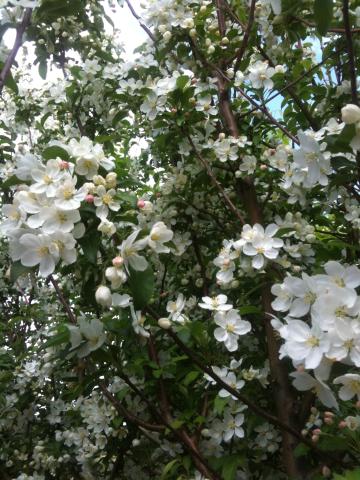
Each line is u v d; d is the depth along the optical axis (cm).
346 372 142
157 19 280
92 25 356
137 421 219
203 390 239
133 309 183
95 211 174
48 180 172
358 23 246
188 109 261
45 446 354
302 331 140
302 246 243
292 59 295
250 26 252
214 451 231
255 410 184
